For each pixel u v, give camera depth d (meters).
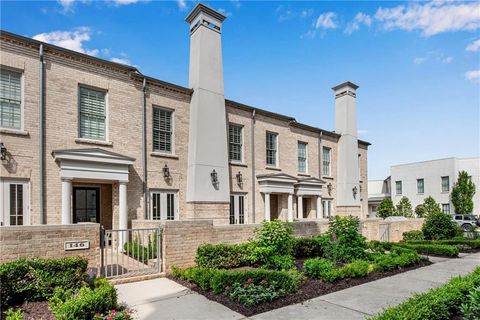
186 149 14.98
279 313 6.21
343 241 10.85
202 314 6.09
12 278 5.88
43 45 11.19
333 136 23.77
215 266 9.06
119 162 12.20
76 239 7.31
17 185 10.45
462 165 37.50
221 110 15.65
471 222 30.44
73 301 5.35
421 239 19.16
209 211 14.56
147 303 6.68
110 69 12.87
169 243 8.95
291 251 10.48
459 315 5.80
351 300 7.09
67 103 11.68
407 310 5.07
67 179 11.15
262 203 18.20
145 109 13.80
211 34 15.70
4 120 10.50
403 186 42.88
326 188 22.69
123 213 12.22
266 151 19.06
